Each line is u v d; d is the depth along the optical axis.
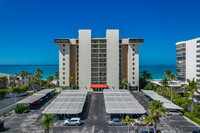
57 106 35.91
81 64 66.75
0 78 67.31
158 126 30.53
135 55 67.12
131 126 30.58
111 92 50.94
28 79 76.00
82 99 42.62
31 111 39.47
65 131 28.30
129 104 37.16
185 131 28.38
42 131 28.06
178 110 38.28
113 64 66.69
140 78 74.31
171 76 46.53
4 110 38.09
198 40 49.66
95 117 35.41
